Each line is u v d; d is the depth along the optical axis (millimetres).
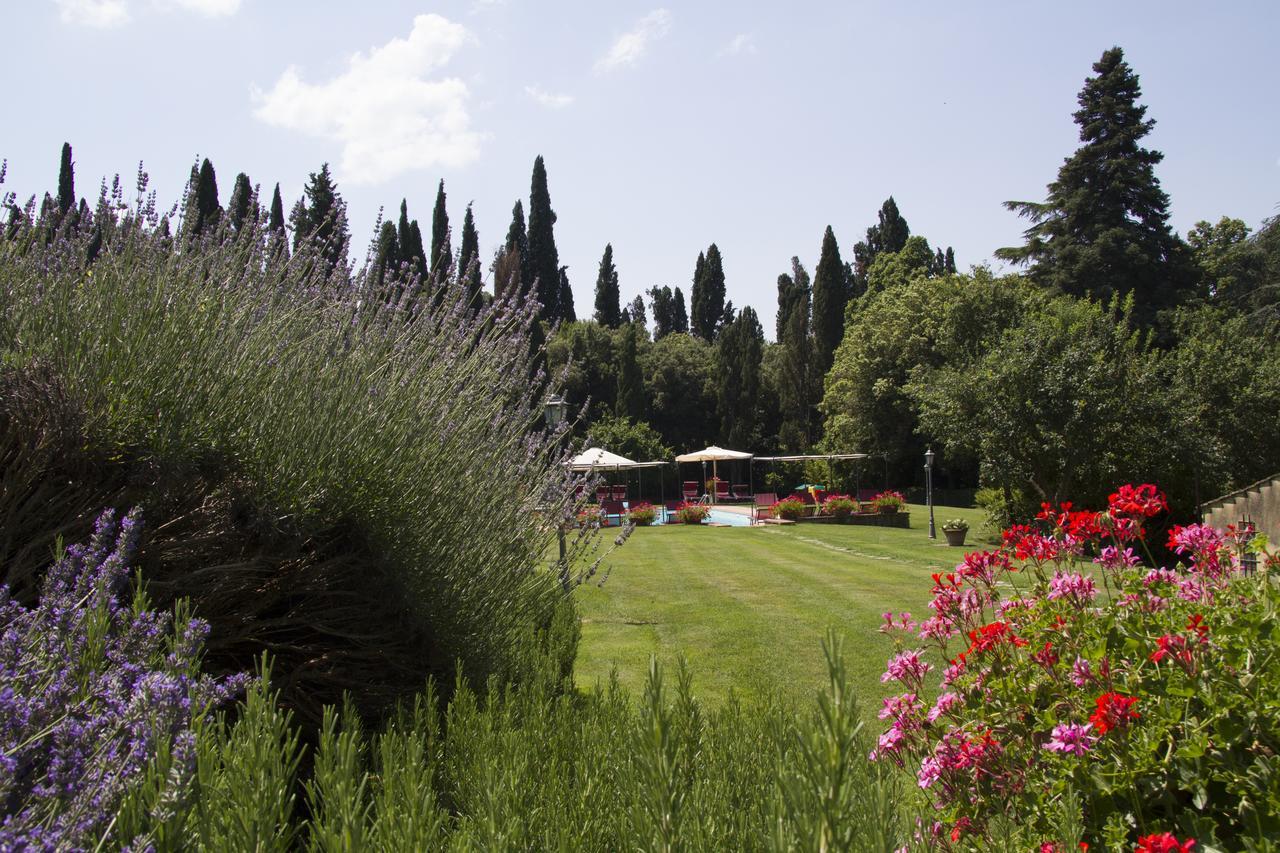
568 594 5512
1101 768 2188
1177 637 2240
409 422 3678
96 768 1479
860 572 15383
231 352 3299
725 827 2096
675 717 2602
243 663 3553
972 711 2641
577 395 49094
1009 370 22344
